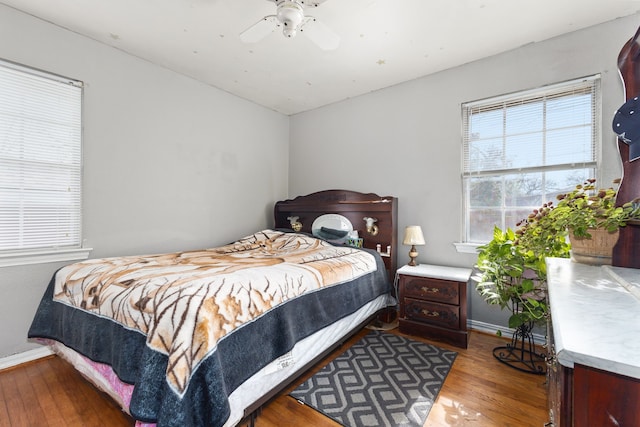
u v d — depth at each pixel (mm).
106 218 2453
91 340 1483
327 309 1904
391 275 2977
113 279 1589
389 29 2191
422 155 2973
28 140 2094
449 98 2805
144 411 1083
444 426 1439
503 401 1631
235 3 1934
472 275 2637
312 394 1698
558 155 2311
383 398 1661
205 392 1101
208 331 1158
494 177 2615
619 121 1311
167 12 2031
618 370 478
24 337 2074
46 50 2146
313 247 2871
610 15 2033
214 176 3248
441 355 2170
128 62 2561
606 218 1312
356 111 3467
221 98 3297
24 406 1583
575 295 863
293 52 2525
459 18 2064
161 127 2791
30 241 2107
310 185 3928
